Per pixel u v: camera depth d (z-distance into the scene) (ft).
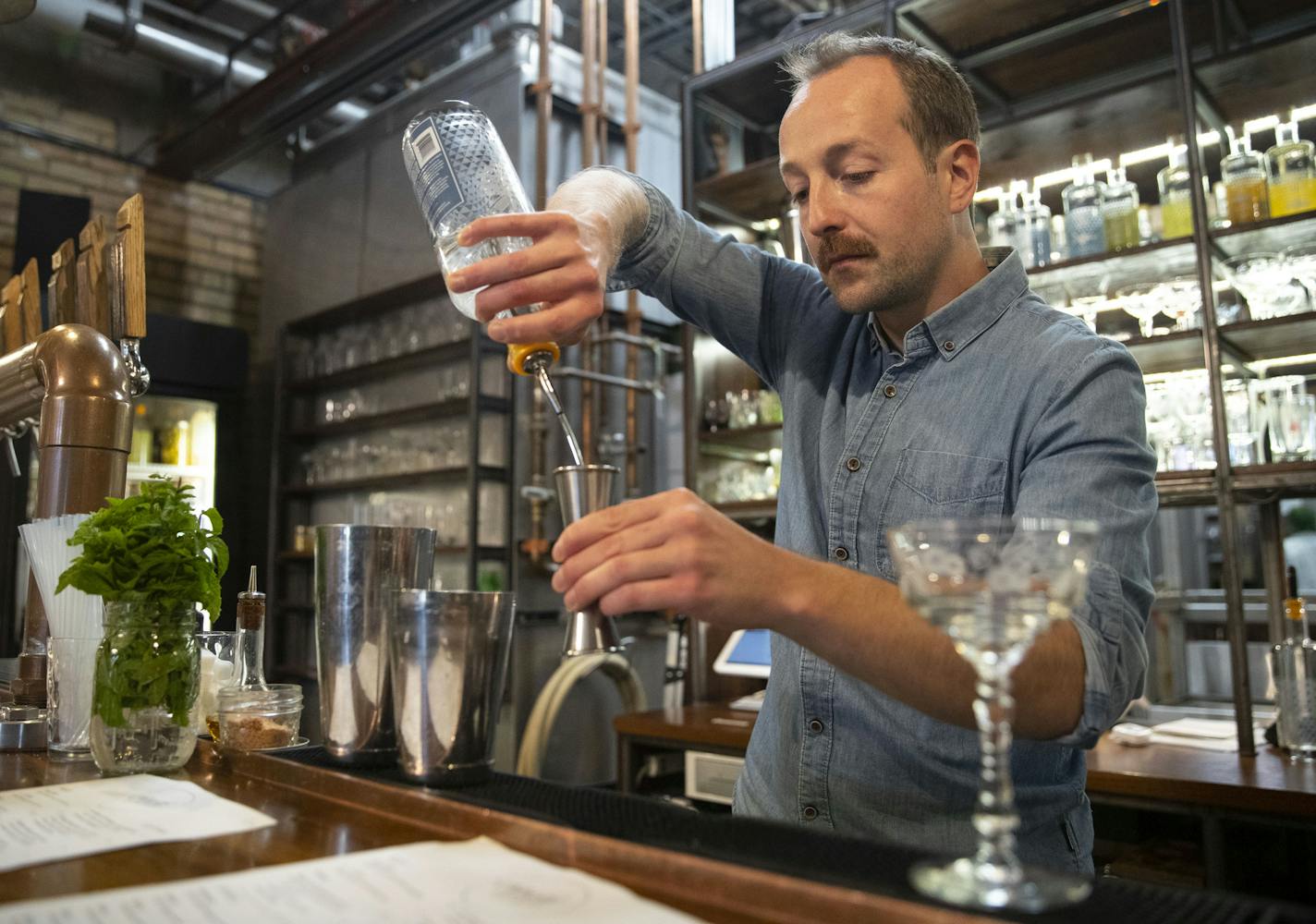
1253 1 8.12
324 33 17.03
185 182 18.49
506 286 2.93
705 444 10.78
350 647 3.04
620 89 15.47
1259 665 9.70
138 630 3.37
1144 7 8.36
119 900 1.90
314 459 16.62
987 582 1.93
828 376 4.39
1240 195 7.75
